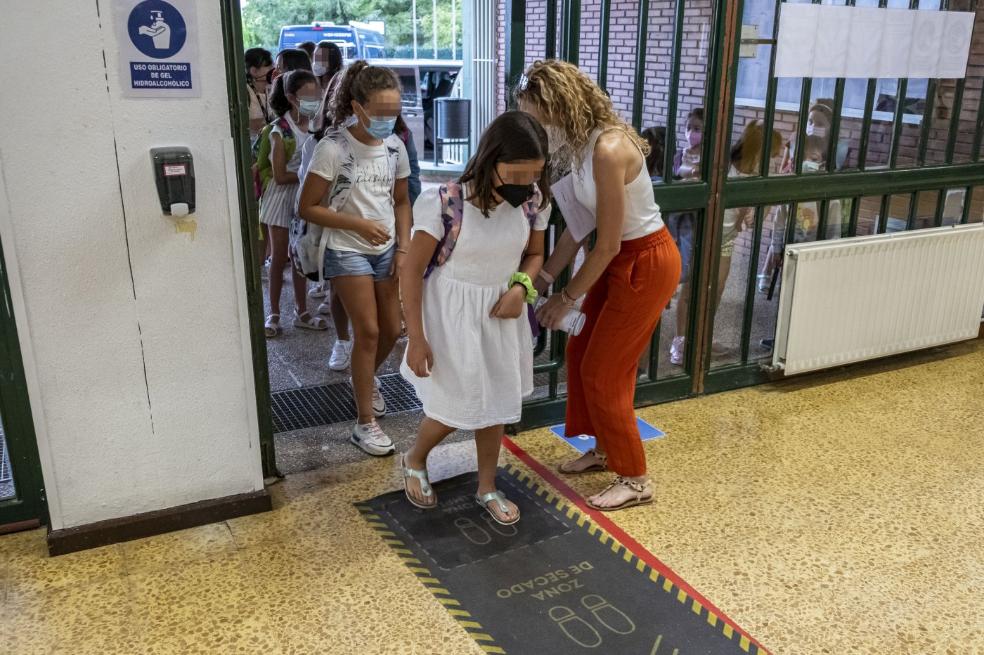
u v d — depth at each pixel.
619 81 3.04
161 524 2.50
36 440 2.36
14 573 2.30
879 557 2.47
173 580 2.29
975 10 3.76
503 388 2.43
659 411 3.48
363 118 2.70
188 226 2.31
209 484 2.57
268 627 2.10
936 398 3.67
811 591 2.30
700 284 3.43
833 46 3.41
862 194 3.76
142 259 2.28
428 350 2.32
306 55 4.48
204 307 2.40
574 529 2.58
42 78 2.04
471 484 2.85
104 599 2.20
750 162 3.41
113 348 2.32
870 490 2.86
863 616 2.20
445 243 2.24
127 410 2.38
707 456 3.08
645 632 2.12
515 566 2.38
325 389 3.66
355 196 2.84
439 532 2.55
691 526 2.61
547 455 3.09
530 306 2.51
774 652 2.06
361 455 3.05
